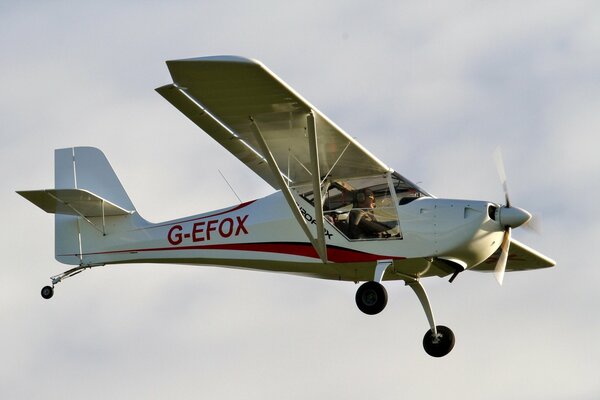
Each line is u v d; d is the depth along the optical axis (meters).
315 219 42.94
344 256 43.78
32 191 47.06
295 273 46.28
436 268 43.66
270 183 46.53
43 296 51.03
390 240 43.22
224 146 43.50
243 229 46.59
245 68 35.28
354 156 43.00
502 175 43.03
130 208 51.69
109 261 50.56
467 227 42.19
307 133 41.16
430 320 46.03
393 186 43.69
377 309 42.03
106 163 53.84
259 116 39.66
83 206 49.53
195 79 36.19
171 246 48.75
